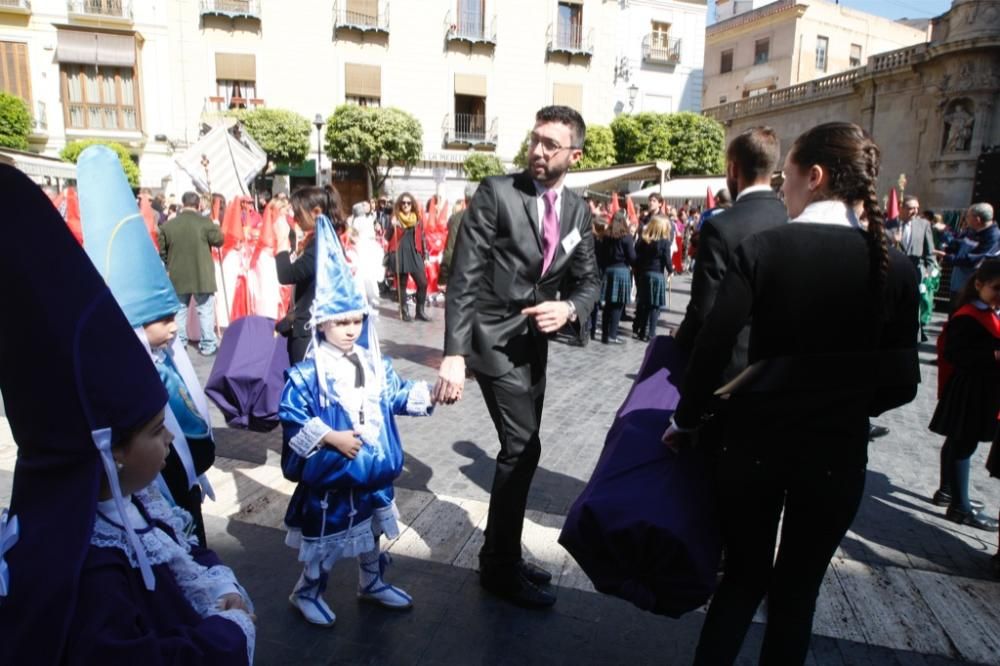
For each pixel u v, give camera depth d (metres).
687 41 33.97
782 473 1.83
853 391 1.79
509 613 2.81
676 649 2.62
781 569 1.96
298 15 25.52
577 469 4.49
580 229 2.82
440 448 4.79
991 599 3.05
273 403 3.23
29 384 1.09
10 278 1.05
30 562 1.07
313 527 2.55
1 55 22.14
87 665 1.03
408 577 3.07
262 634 2.62
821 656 2.62
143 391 1.19
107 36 22.70
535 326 2.72
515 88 28.97
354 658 2.50
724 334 1.82
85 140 22.09
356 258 8.68
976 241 8.88
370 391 2.55
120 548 1.18
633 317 11.70
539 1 28.73
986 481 4.59
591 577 1.98
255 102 25.41
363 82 26.72
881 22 41.78
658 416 2.32
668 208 16.58
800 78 38.97
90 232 2.02
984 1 20.73
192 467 2.16
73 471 1.12
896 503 4.14
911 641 2.73
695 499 1.99
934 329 10.53
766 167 2.56
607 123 30.75
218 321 8.79
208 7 24.19
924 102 22.95
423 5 27.16
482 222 2.64
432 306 11.74
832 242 1.77
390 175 27.39
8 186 1.05
